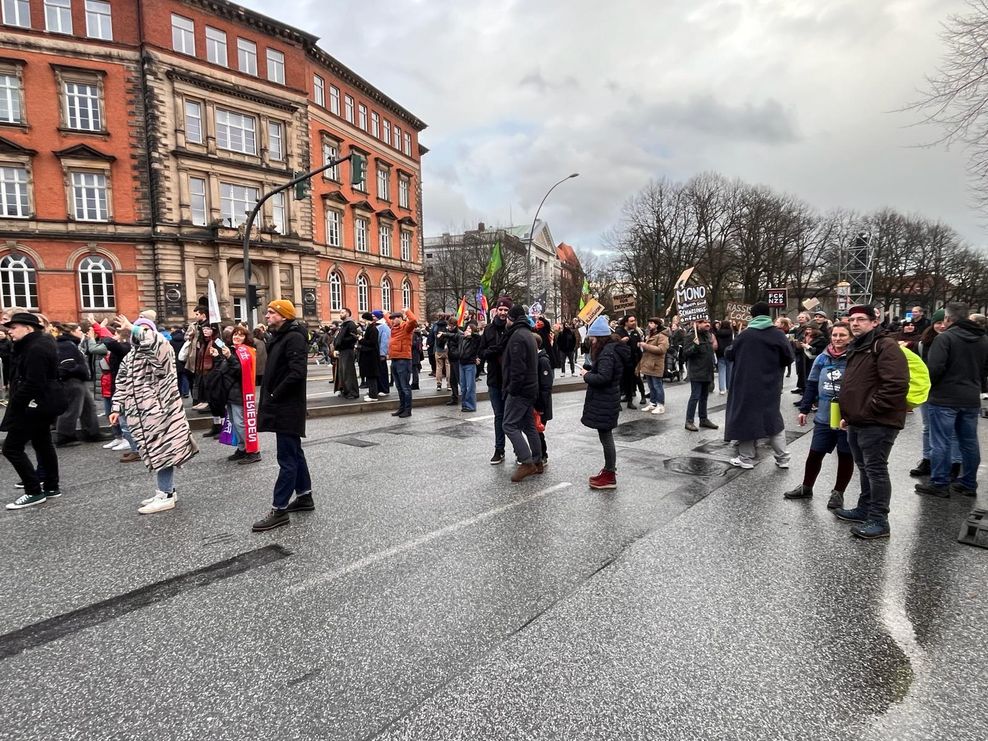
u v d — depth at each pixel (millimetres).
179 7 29500
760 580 3773
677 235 45750
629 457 7355
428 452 7684
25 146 26344
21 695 2648
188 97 30000
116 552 4309
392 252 46156
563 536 4562
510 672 2783
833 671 2789
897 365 4332
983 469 6723
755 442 6770
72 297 27656
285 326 4934
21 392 5277
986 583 3732
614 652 2945
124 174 28438
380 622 3264
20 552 4320
